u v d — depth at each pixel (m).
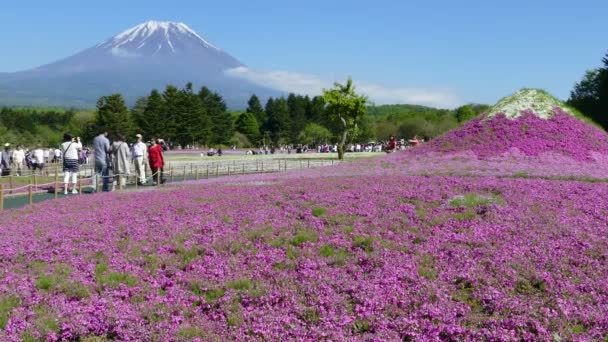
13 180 41.47
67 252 15.88
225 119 176.50
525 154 36.19
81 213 21.89
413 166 36.12
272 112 191.00
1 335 10.25
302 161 68.88
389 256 14.27
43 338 10.33
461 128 42.84
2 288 12.64
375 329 10.44
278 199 22.47
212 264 14.27
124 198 26.11
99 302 11.73
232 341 10.08
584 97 66.25
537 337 9.60
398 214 18.66
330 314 10.92
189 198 24.38
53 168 60.50
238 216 19.56
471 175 29.25
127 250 15.91
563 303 10.89
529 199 20.44
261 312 11.14
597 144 37.66
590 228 16.36
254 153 119.94
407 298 11.52
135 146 37.72
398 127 160.88
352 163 42.94
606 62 64.50
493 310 10.91
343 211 19.39
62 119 197.12
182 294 12.32
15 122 162.12
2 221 20.97
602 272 12.76
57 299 12.07
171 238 16.91
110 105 142.50
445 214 18.36
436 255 14.26
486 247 14.67
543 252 14.13
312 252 14.88
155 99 148.25
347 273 13.34
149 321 11.00
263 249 15.41
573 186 23.83
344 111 75.31
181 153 120.94
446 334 9.96
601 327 9.95
